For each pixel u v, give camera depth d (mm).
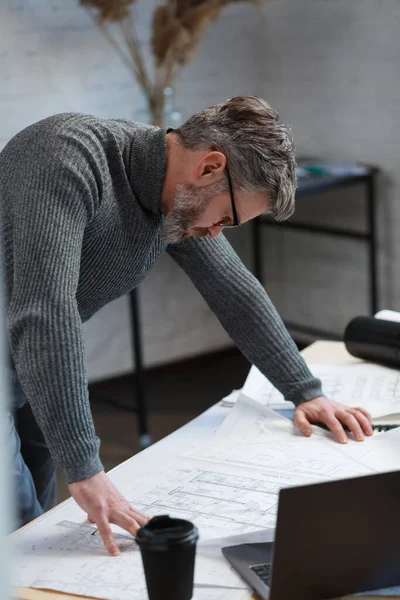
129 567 1208
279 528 1042
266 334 1782
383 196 4195
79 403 1302
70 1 3848
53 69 3859
